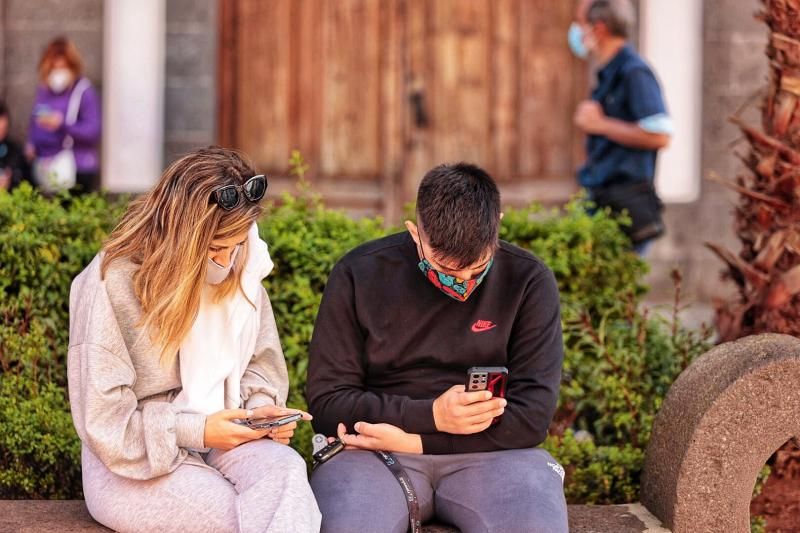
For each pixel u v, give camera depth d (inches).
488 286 154.1
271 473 137.1
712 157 364.5
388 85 367.9
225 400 148.9
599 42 270.1
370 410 152.3
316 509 137.7
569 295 201.9
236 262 147.2
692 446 156.7
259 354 155.1
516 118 368.8
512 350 156.6
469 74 367.9
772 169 178.7
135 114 356.8
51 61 334.0
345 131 369.1
